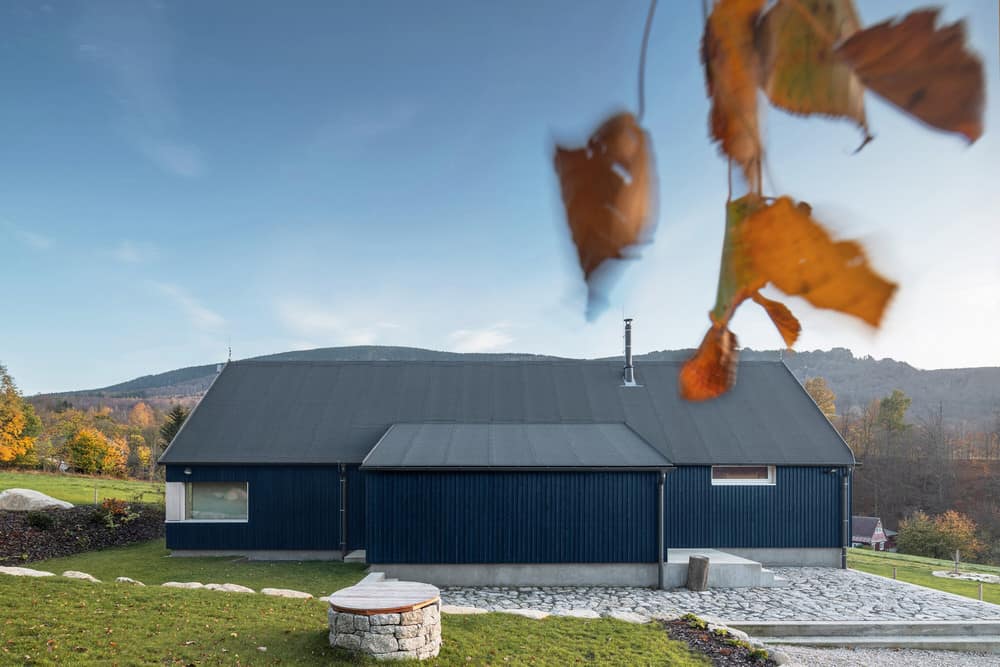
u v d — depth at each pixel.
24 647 10.01
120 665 9.63
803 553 20.56
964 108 0.60
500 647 11.57
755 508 20.62
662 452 21.02
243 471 20.69
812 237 0.68
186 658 10.04
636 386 24.36
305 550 20.45
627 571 17.78
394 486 17.80
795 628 14.41
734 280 0.72
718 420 22.58
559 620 13.34
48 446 59.44
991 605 16.17
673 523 20.55
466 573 17.67
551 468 17.64
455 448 19.11
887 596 16.80
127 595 12.86
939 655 13.73
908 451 54.34
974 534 47.38
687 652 11.93
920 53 0.61
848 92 0.66
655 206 0.76
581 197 0.78
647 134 0.75
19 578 13.40
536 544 17.70
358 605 10.61
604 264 0.78
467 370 25.30
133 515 25.95
